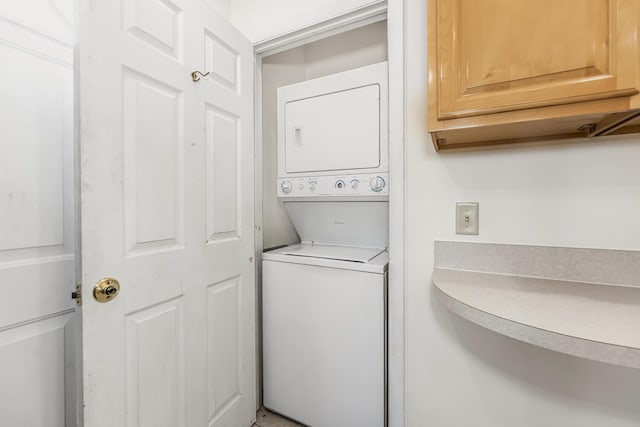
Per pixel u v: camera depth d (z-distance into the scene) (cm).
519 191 118
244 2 195
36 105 111
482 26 91
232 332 163
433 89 99
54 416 117
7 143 104
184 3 130
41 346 113
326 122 188
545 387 114
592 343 67
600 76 78
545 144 114
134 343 110
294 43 182
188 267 134
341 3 156
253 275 180
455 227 129
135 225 110
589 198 108
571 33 81
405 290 140
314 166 192
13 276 106
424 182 135
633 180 103
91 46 95
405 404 142
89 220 96
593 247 108
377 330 155
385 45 225
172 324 126
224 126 156
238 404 167
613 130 99
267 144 218
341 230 212
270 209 220
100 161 99
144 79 113
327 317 170
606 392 105
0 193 102
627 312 82
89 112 95
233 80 162
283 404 188
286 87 203
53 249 117
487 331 124
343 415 165
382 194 170
